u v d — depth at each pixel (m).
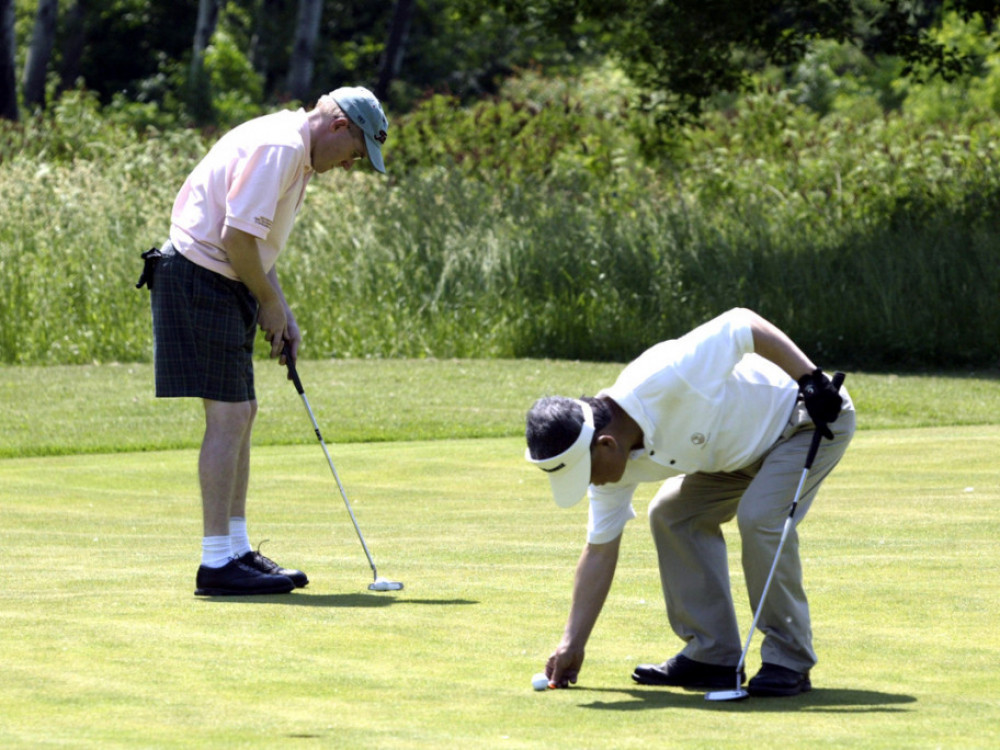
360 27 172.62
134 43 170.12
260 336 62.16
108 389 51.66
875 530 23.70
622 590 18.95
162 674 14.10
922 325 63.56
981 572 19.64
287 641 15.70
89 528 26.02
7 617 17.00
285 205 19.94
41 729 11.95
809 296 65.44
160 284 19.61
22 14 162.62
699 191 74.50
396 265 66.56
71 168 76.56
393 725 12.20
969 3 68.25
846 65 132.62
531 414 13.42
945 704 13.12
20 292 62.72
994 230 66.69
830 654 15.21
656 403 13.66
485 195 71.81
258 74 146.38
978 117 89.12
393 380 54.06
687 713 12.93
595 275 66.75
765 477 14.08
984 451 34.91
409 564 21.22
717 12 65.94
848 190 72.00
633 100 81.56
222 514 18.92
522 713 12.80
